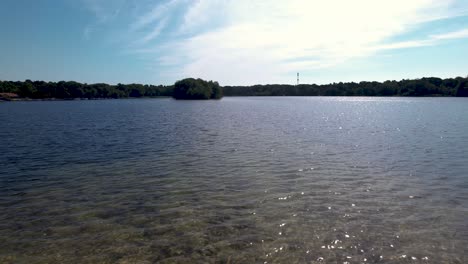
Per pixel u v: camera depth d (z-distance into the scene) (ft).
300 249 34.06
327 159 77.97
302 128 147.84
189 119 202.39
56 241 36.47
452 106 340.80
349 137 116.57
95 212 44.78
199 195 51.57
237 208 45.68
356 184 56.95
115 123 176.65
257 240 36.09
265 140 109.81
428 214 42.96
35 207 46.83
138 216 43.21
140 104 483.10
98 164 74.33
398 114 238.27
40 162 76.54
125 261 32.24
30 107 384.68
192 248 34.53
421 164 72.02
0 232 38.81
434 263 31.40
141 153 87.51
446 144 98.73
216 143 103.81
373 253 33.17
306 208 45.42
